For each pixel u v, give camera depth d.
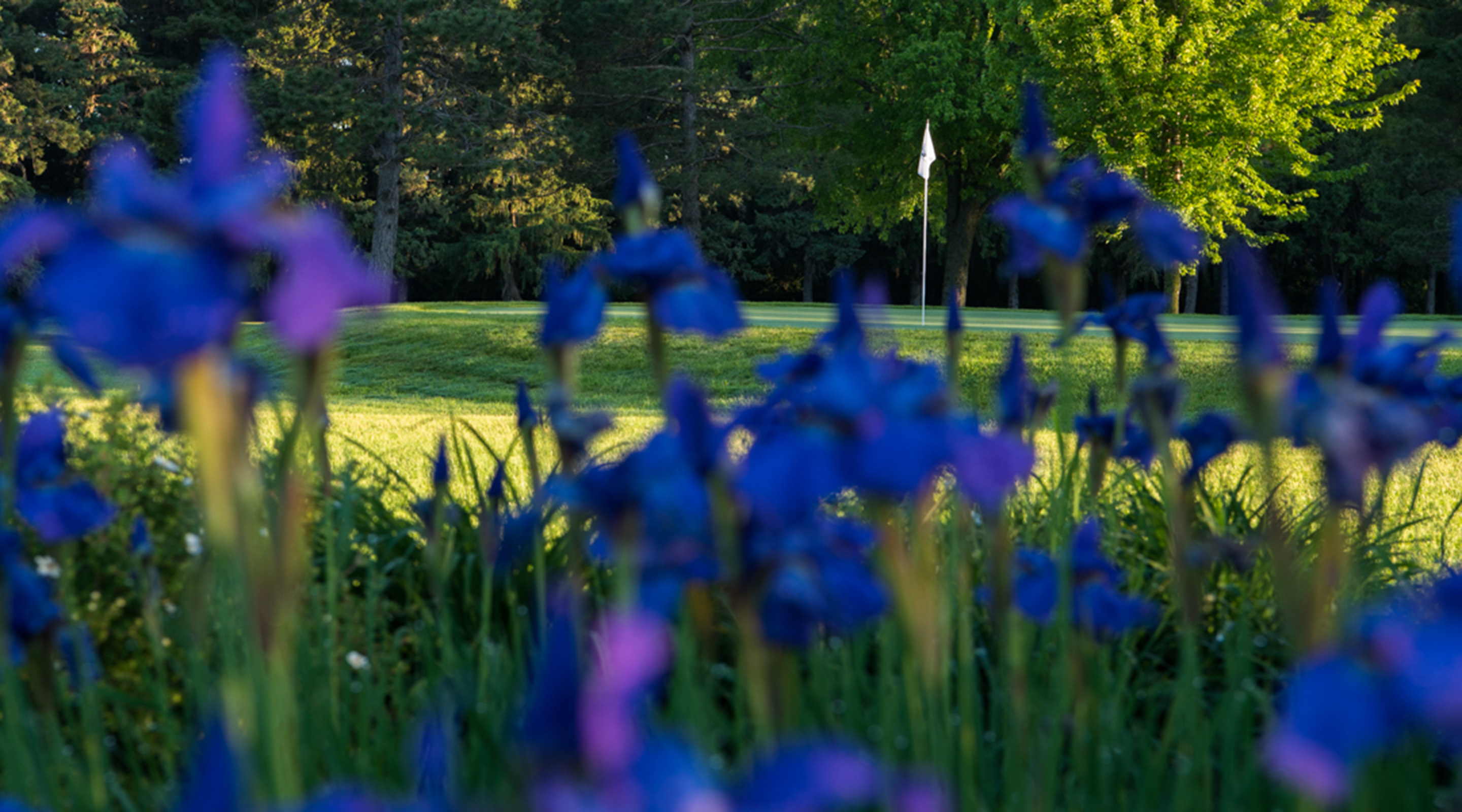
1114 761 2.29
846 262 56.25
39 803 1.71
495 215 44.62
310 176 34.19
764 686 1.27
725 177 40.25
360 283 0.89
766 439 1.56
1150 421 1.98
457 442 3.75
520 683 2.32
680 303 1.65
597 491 1.38
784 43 41.16
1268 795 2.23
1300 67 31.30
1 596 1.82
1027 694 2.29
